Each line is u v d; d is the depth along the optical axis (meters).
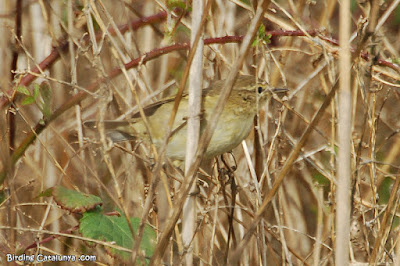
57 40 9.61
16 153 8.58
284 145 10.29
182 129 9.42
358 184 8.95
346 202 6.78
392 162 11.41
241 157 10.80
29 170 10.05
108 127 9.60
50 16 9.94
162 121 9.48
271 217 10.97
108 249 7.42
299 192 11.26
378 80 9.45
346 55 6.63
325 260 8.96
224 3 11.00
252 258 9.70
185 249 7.42
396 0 9.88
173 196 9.24
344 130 6.71
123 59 8.86
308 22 11.45
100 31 9.82
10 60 9.80
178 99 6.83
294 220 11.11
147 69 11.12
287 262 8.79
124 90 10.23
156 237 8.28
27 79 8.98
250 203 9.85
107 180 9.97
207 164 10.56
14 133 9.38
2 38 9.81
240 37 8.98
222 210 9.99
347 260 6.81
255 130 9.77
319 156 11.41
